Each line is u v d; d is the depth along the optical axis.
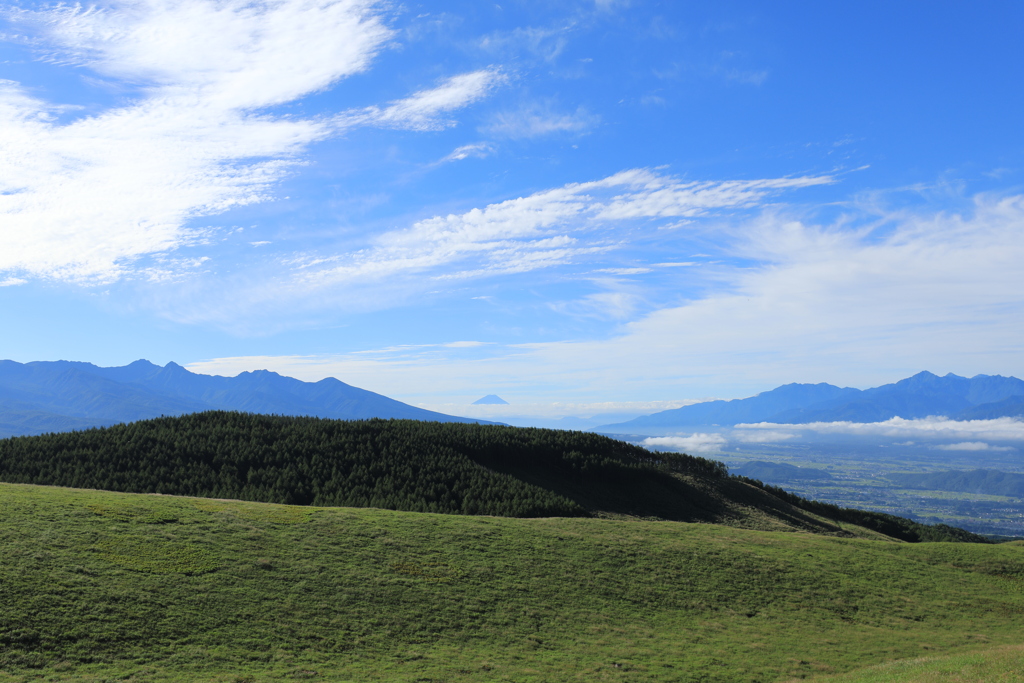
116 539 34.59
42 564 29.73
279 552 37.56
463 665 28.22
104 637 25.23
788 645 34.84
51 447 76.62
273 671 25.23
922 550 58.66
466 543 44.53
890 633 38.47
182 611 28.55
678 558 47.59
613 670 29.31
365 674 26.12
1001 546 63.62
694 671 29.95
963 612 43.94
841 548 56.47
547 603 37.16
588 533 51.47
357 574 36.44
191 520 40.16
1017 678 22.78
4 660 22.52
